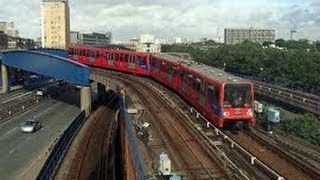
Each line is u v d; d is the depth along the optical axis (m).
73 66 77.81
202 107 45.00
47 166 36.94
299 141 38.75
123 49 92.12
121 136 51.06
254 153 33.78
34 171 45.06
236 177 27.67
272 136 39.75
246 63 87.44
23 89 110.25
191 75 50.41
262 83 65.75
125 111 44.91
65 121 74.38
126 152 38.84
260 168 29.81
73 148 51.16
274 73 76.25
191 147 35.19
